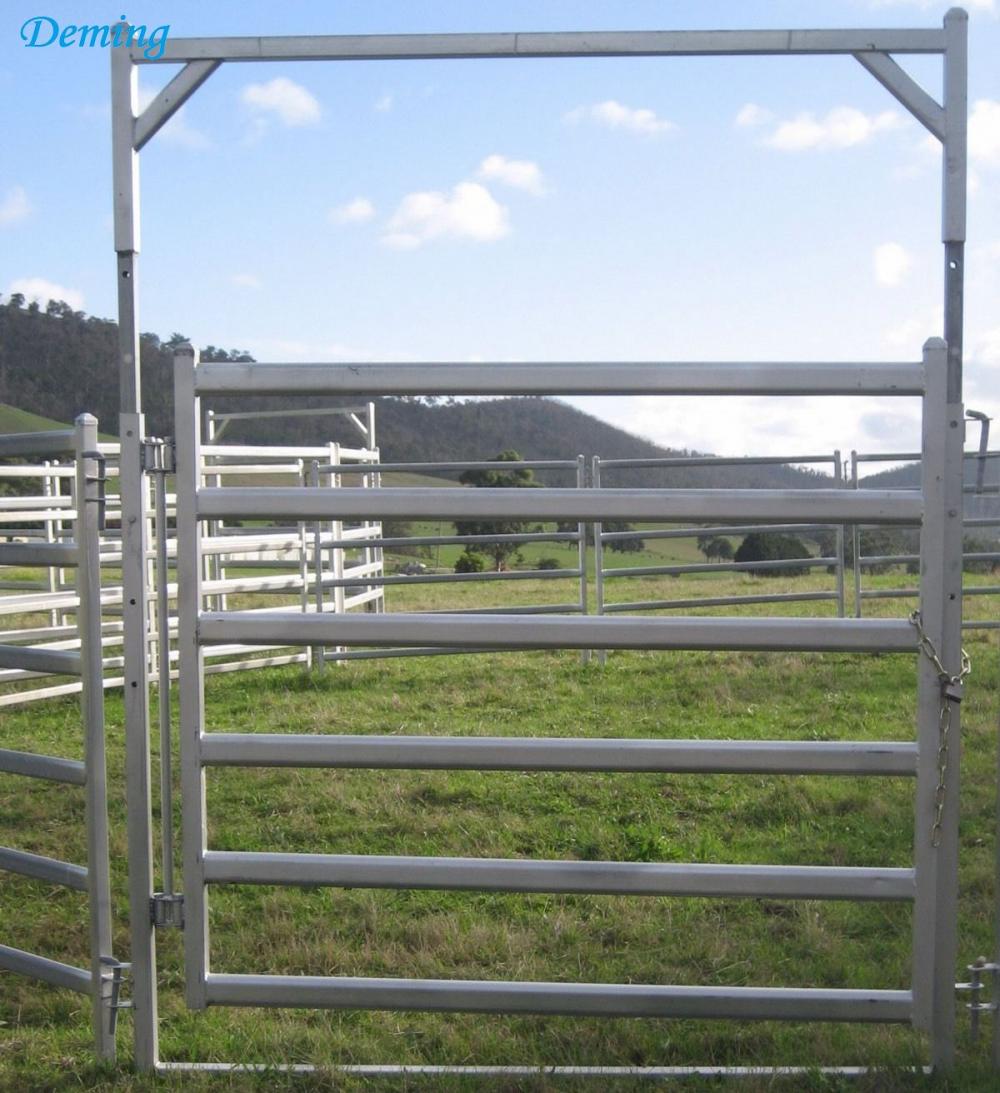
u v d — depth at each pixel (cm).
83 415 305
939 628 297
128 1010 341
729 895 303
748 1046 324
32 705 875
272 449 905
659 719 756
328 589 1009
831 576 1712
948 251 294
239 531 1243
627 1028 333
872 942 397
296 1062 314
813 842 506
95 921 314
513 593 1930
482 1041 324
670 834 524
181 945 411
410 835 528
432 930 405
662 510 295
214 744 307
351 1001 309
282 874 307
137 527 307
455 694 860
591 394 296
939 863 303
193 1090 296
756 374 293
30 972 335
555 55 294
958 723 298
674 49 293
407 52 295
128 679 308
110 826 545
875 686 845
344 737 306
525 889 304
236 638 305
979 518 977
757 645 298
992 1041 314
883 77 293
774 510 296
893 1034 328
